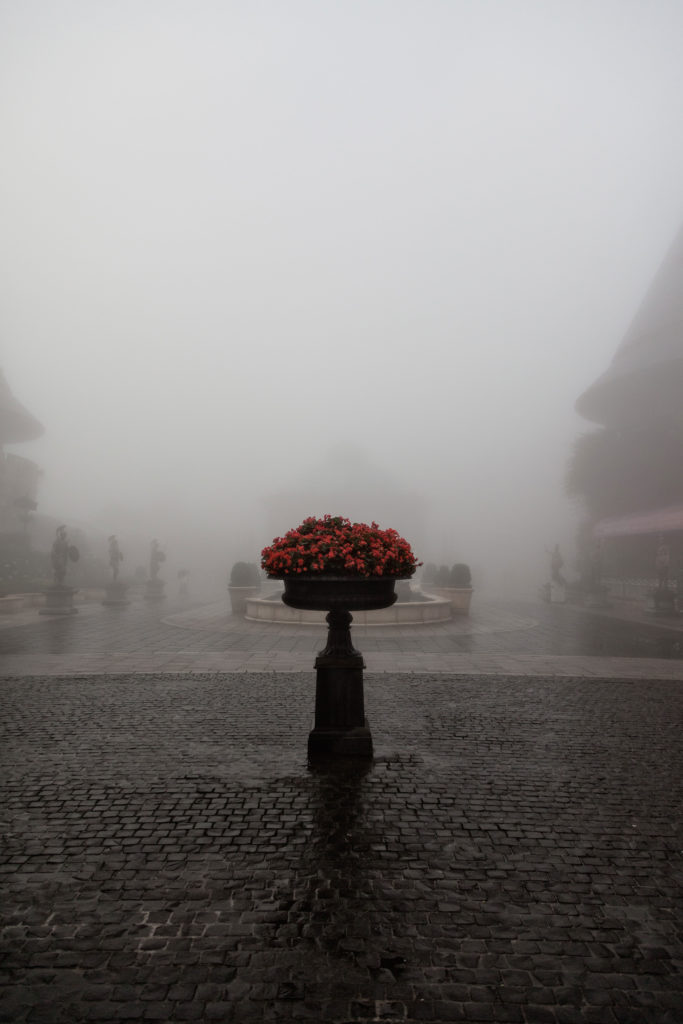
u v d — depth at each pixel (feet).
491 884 10.37
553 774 15.74
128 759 16.63
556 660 33.99
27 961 8.25
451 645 40.47
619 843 11.95
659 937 8.98
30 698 23.99
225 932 8.91
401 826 12.58
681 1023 7.29
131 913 9.39
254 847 11.59
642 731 19.74
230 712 21.84
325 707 17.33
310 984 7.86
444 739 18.70
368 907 9.61
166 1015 7.29
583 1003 7.60
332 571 16.58
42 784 14.75
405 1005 7.50
